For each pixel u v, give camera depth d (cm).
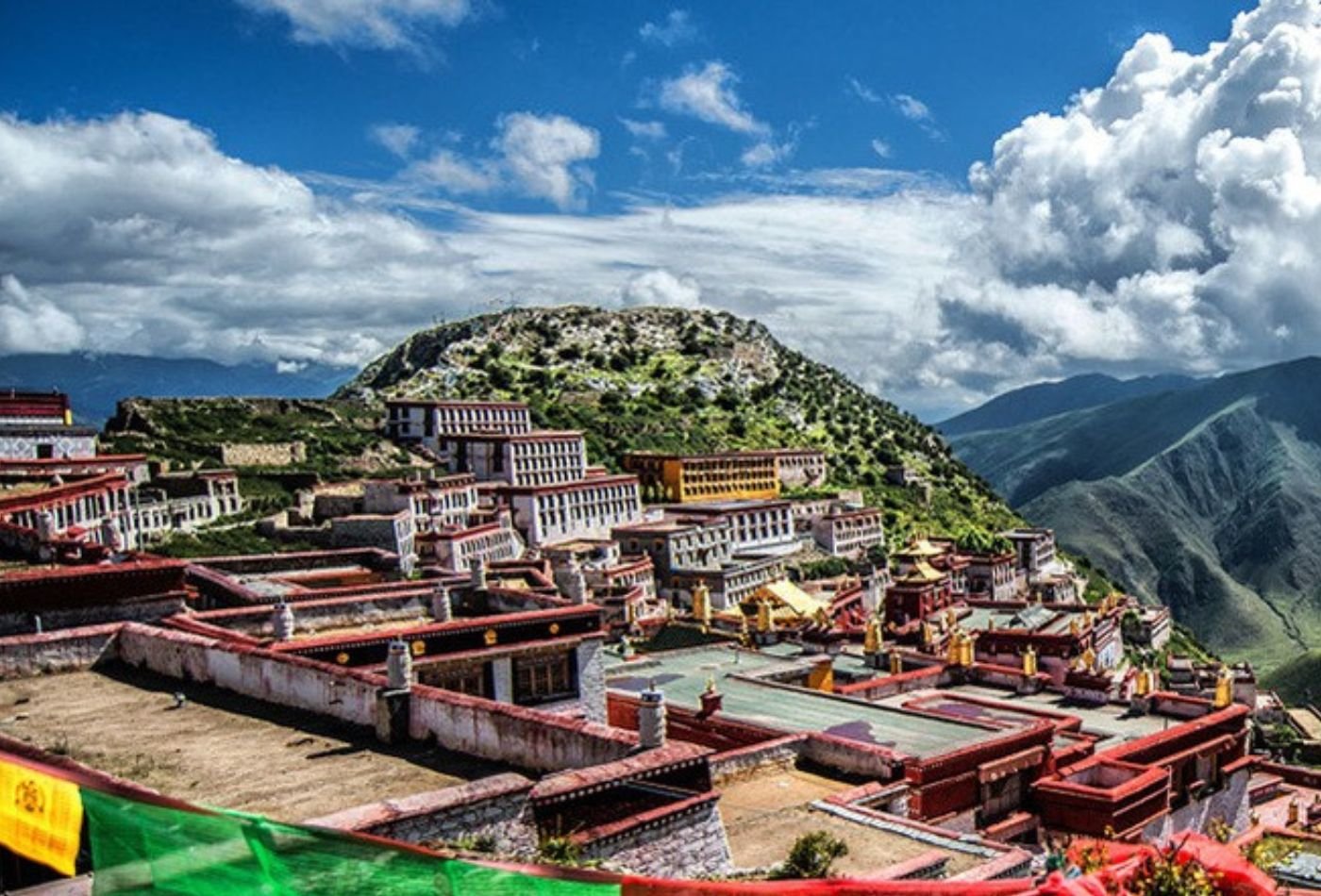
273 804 2180
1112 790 3862
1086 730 5094
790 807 3250
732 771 3572
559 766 2416
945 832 2995
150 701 2889
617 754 2366
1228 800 4728
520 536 17838
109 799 1020
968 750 3725
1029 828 3878
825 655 6706
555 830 2148
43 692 2967
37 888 1675
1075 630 8306
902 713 4359
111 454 16375
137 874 1007
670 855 2259
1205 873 1653
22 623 3192
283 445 18362
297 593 3975
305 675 2780
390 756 2491
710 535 18988
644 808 2270
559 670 3572
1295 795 5906
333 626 3853
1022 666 6141
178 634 3153
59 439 10112
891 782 3569
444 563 14062
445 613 3797
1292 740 12688
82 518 7244
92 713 2783
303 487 16488
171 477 14400
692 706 4534
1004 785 3875
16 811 1075
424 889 954
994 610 10400
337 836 962
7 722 2705
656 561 17812
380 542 13438
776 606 10756
